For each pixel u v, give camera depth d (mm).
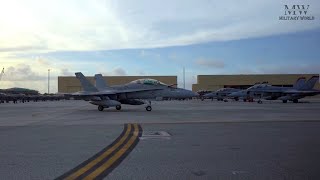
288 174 7223
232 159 8859
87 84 37188
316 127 17000
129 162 8469
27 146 11164
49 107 45562
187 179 6824
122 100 36438
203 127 17172
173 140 12438
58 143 11805
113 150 10258
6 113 31438
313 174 7223
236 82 107375
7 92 99625
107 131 15539
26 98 87000
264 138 12906
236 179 6828
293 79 105562
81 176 7055
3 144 11641
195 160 8734
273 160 8711
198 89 108625
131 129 16328
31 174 7246
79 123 20047
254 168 7797
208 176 7066
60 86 110062
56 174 7242
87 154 9625
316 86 104688
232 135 13859
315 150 10211
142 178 6895
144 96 35469
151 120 22109
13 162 8531
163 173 7324
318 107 40344
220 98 79500
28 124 19547
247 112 30641
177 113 29844
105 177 6973
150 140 12445
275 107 40688
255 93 59219
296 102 59469
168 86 36656
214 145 11219
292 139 12602
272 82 106375
